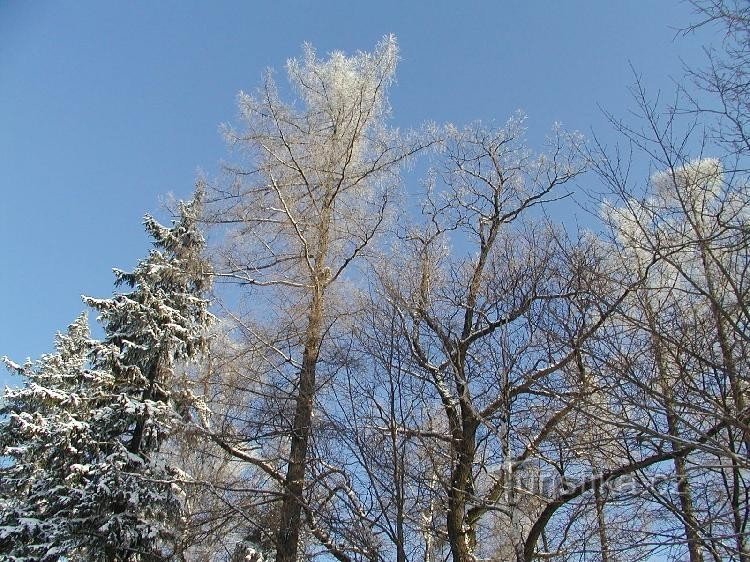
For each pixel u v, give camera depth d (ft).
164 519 35.32
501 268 27.66
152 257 44.73
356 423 23.67
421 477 23.61
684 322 18.90
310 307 30.96
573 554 21.61
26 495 43.16
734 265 17.66
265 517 27.96
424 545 24.94
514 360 23.20
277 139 32.58
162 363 41.34
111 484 35.88
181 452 34.24
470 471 24.93
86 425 39.37
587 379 21.03
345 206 32.83
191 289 44.52
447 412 26.40
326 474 24.39
